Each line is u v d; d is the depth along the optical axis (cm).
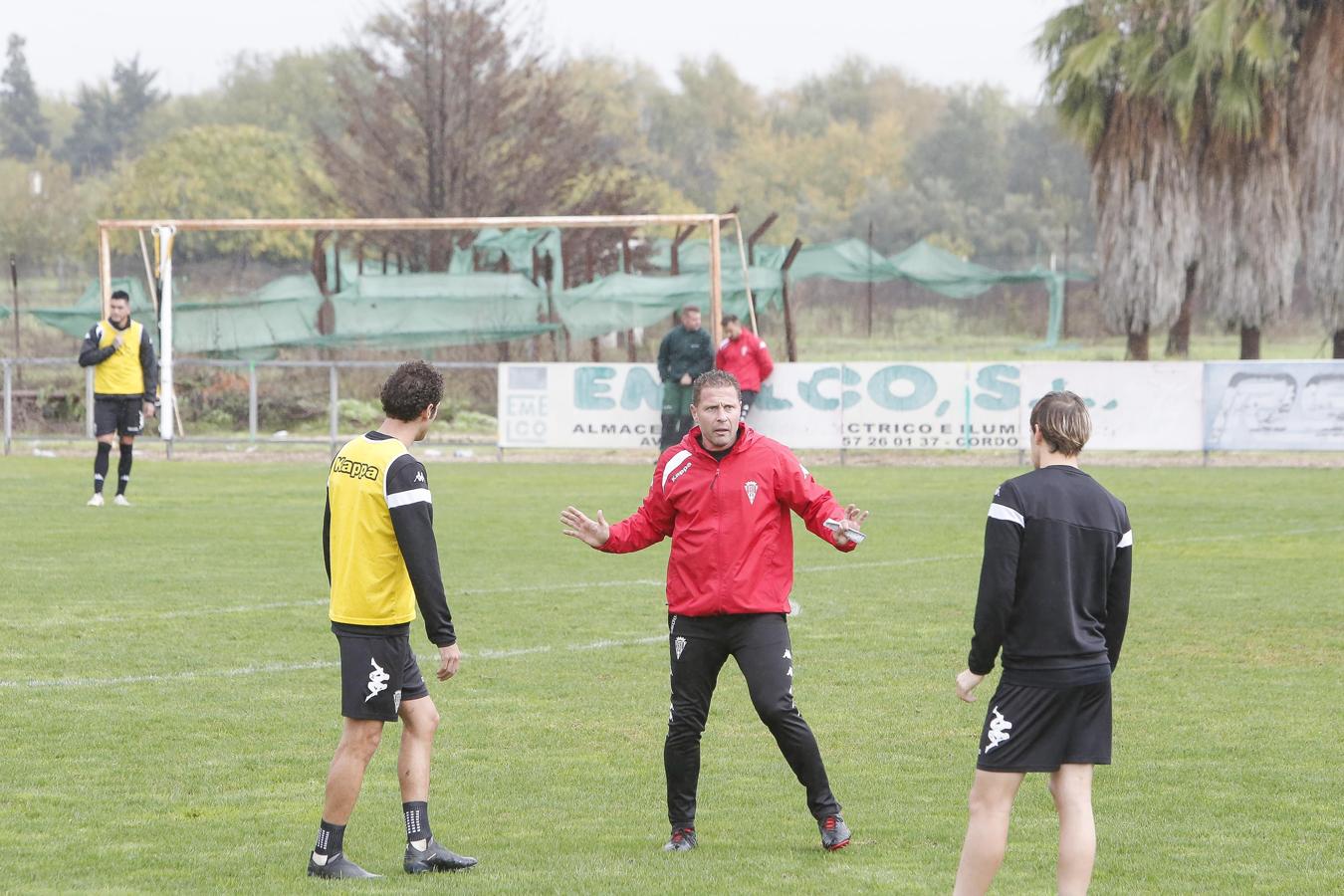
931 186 17788
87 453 5122
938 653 1991
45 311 5678
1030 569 979
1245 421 4512
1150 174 6394
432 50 7669
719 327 5047
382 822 1277
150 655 1933
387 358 5650
